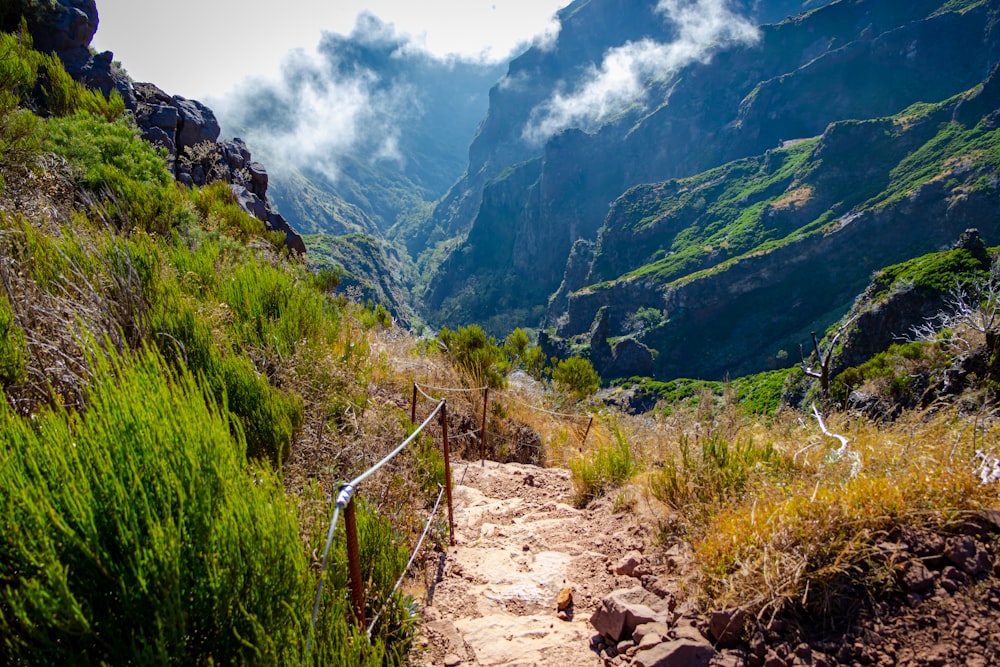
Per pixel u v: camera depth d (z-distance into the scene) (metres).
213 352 4.39
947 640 2.29
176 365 4.17
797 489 3.30
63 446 1.96
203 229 9.46
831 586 2.59
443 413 4.42
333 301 10.62
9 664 1.60
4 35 12.00
